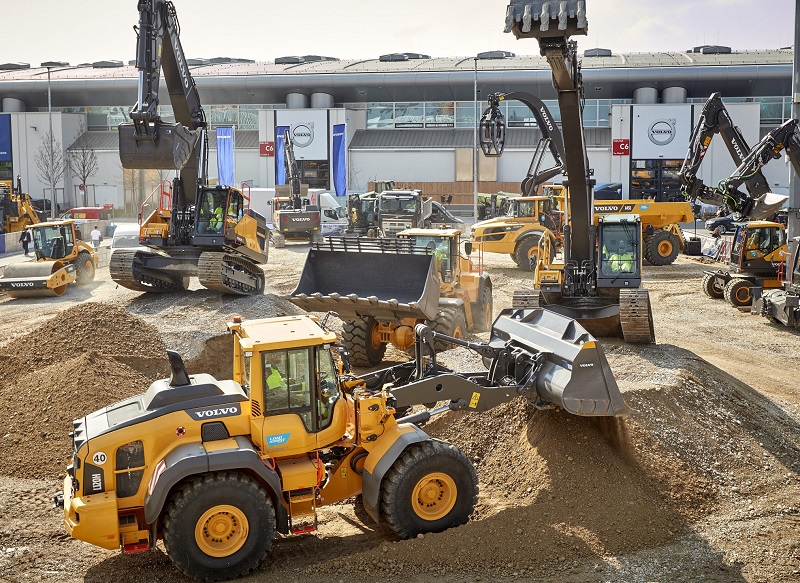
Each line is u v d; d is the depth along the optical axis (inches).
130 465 316.2
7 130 2554.1
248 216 931.3
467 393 394.9
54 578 321.1
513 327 450.0
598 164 2293.3
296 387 334.6
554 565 329.1
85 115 2701.8
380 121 2536.9
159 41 718.5
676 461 415.8
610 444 418.0
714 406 494.6
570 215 673.6
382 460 342.3
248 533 315.9
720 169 2197.3
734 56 2544.3
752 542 350.9
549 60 516.1
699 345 756.6
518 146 2352.4
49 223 1109.1
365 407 348.8
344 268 626.2
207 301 866.8
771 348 745.0
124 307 855.1
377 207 1637.6
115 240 1503.4
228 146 2138.3
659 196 2220.7
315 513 337.1
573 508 369.7
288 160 1795.0
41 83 2586.1
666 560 334.0
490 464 439.8
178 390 327.9
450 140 2432.3
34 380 530.3
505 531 346.3
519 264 1277.1
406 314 589.0
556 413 430.6
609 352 618.5
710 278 1035.9
